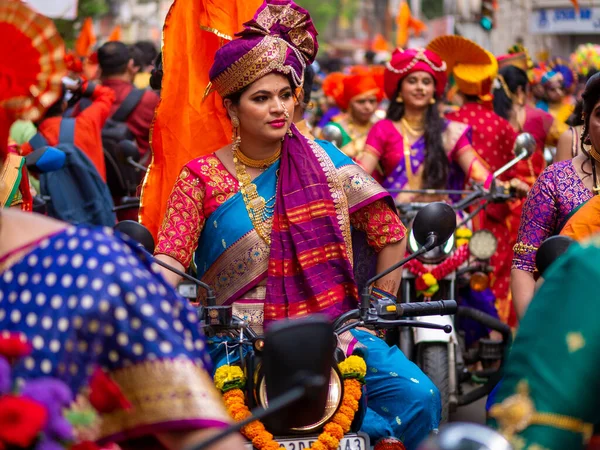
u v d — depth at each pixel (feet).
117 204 28.25
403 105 24.27
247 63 14.11
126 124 28.99
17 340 7.09
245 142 14.61
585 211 13.07
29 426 6.77
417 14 135.23
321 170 14.56
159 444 7.81
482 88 29.32
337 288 14.25
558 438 6.94
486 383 21.12
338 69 65.62
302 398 11.57
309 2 229.86
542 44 63.10
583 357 6.93
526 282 15.21
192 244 14.60
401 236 15.17
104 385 7.10
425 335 19.13
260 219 14.42
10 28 9.71
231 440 7.37
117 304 7.24
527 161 30.96
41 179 24.62
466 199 21.68
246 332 12.94
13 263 7.53
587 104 15.14
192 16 17.25
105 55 29.71
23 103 9.76
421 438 14.34
